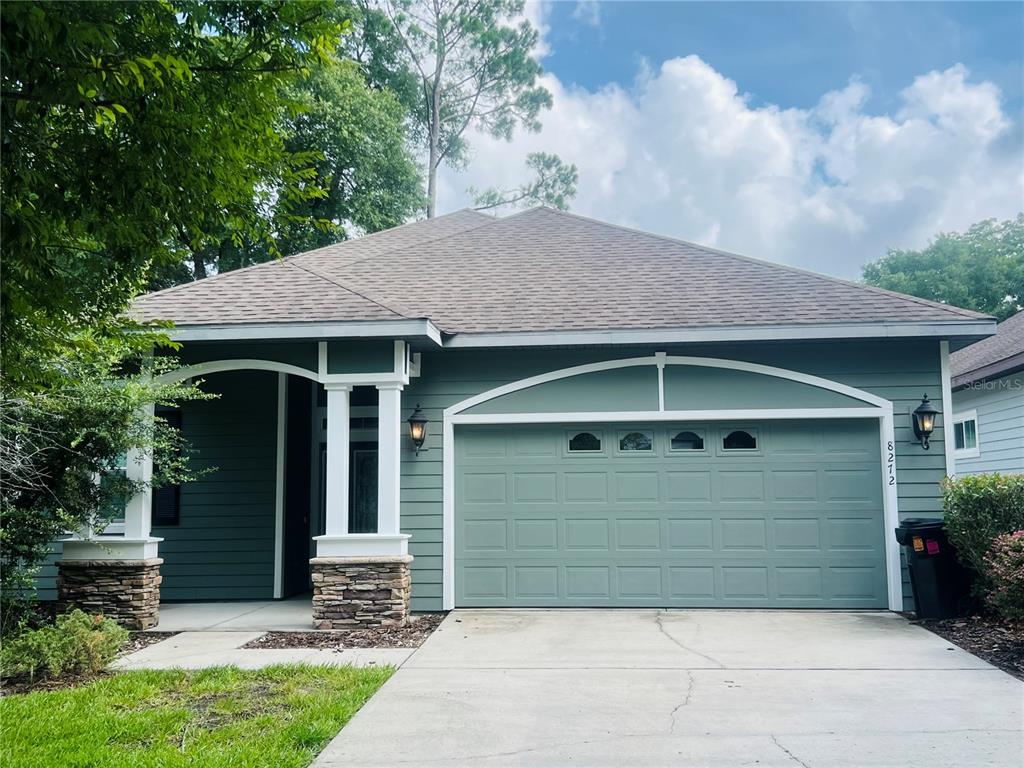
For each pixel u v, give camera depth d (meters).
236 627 8.80
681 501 9.58
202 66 3.60
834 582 9.31
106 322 4.27
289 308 9.09
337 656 7.18
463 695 5.86
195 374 9.23
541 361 9.78
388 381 8.95
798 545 9.41
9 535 7.75
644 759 4.55
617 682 6.20
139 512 8.94
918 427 9.19
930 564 8.55
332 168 20.27
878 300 9.73
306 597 11.34
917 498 9.23
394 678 6.37
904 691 5.89
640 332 9.30
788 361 9.55
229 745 4.69
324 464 12.22
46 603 10.10
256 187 4.35
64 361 7.20
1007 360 12.69
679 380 9.65
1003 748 4.68
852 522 9.38
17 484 7.76
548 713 5.41
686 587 9.47
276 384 11.41
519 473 9.74
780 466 9.53
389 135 21.58
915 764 4.44
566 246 12.27
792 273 10.79
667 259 11.55
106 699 5.62
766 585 9.38
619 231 12.72
